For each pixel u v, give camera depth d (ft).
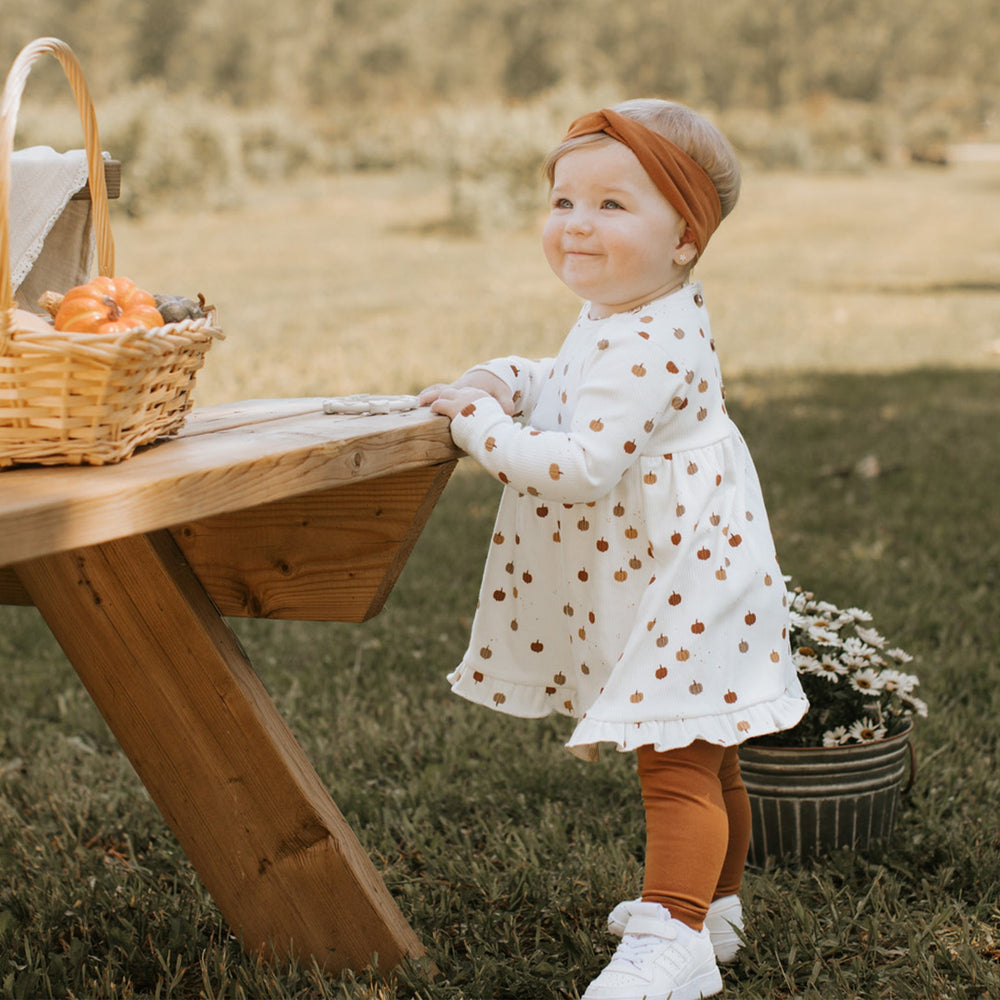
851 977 6.21
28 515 4.03
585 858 7.47
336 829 6.25
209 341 5.59
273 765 6.09
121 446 4.83
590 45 142.31
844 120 116.98
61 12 118.42
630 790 8.50
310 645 11.53
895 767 7.49
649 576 6.01
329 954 6.28
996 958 6.47
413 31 138.21
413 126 96.32
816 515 15.51
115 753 9.64
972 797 8.13
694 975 5.83
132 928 6.69
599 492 5.81
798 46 146.51
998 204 77.66
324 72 135.33
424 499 5.92
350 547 5.96
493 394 6.48
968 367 27.76
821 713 7.65
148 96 67.05
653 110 6.10
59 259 6.81
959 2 154.40
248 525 6.02
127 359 4.65
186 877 7.42
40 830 8.13
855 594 12.40
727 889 6.56
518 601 6.41
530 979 6.22
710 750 6.07
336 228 61.11
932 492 16.69
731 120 107.96
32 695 10.48
